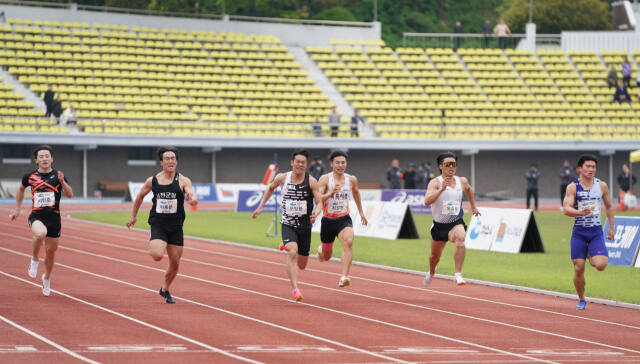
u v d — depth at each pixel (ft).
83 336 80.28
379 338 82.64
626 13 526.98
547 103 447.42
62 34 414.82
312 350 75.66
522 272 145.28
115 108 390.21
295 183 105.81
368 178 421.18
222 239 204.64
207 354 72.90
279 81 432.66
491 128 426.51
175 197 98.99
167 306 101.04
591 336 86.53
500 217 189.06
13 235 199.52
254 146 393.50
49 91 366.43
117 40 422.82
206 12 623.36
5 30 405.39
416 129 421.18
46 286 107.45
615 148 424.46
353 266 155.94
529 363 72.13
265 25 464.24
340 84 441.68
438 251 117.50
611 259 161.79
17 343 76.02
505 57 471.21
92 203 353.51
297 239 106.83
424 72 455.63
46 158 105.60
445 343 80.69
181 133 389.80
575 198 105.19
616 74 457.68
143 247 180.65
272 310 99.76
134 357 70.95
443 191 113.91
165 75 414.82
